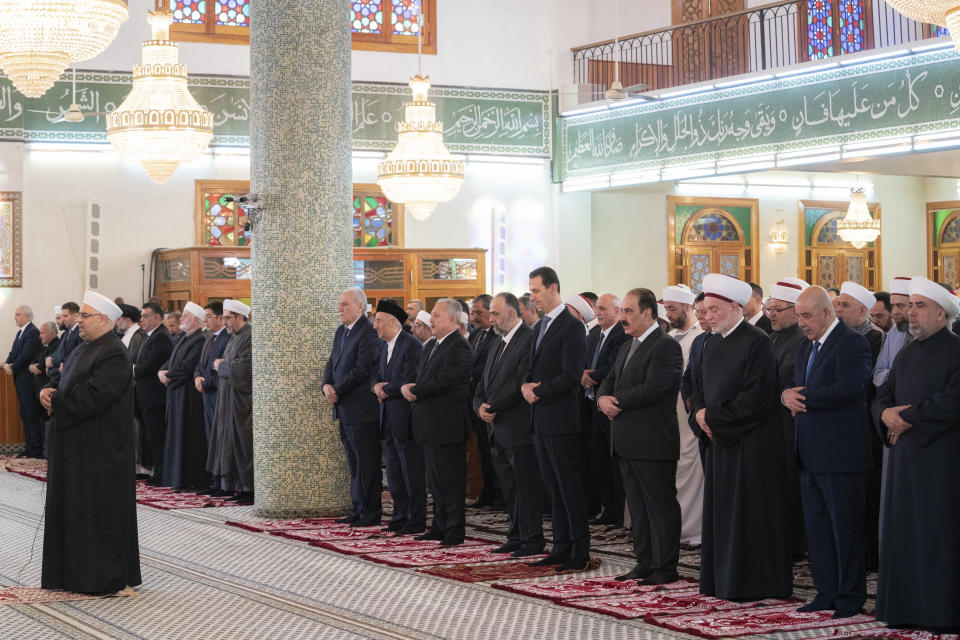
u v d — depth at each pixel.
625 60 15.45
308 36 8.51
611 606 5.45
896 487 4.98
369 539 7.55
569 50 15.19
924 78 11.45
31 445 12.81
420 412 7.31
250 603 5.77
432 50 14.79
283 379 8.52
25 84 7.36
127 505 6.00
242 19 14.27
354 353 8.03
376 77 14.65
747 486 5.50
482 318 8.80
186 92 10.52
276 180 8.52
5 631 5.23
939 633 4.87
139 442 11.05
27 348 12.71
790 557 5.54
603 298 7.82
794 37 15.38
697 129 13.43
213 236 14.09
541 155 15.09
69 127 13.65
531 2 15.12
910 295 5.06
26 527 8.22
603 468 8.11
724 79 13.08
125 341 11.02
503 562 6.64
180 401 10.14
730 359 5.59
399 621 5.33
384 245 14.60
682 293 7.42
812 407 5.24
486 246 14.90
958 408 4.82
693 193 15.91
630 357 6.00
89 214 13.56
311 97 8.51
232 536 7.75
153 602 5.80
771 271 16.44
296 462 8.52
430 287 13.72
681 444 7.35
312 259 8.51
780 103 12.66
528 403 6.65
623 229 15.56
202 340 10.12
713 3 15.32
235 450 9.34
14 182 13.48
